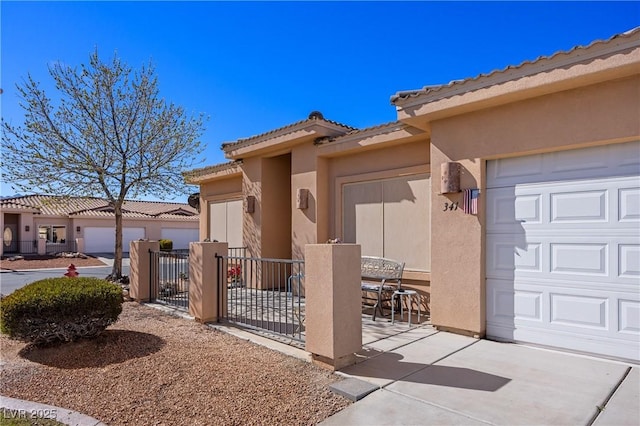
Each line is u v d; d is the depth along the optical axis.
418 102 6.11
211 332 6.11
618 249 4.72
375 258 7.58
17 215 28.48
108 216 30.08
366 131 7.90
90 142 10.45
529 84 4.95
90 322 5.38
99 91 10.59
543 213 5.32
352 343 4.54
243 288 10.74
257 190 10.87
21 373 4.50
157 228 32.72
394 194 7.97
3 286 13.47
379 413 3.46
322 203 9.05
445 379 4.18
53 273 17.88
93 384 4.17
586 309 4.94
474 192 5.77
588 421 3.29
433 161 6.29
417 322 6.68
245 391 3.92
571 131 4.93
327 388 3.96
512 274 5.56
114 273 11.12
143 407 3.64
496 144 5.59
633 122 4.48
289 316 7.09
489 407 3.55
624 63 4.25
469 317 5.79
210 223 13.91
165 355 4.96
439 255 6.17
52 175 10.04
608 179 4.81
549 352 5.06
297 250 9.41
